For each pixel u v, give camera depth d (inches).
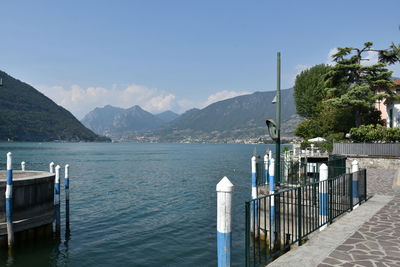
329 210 344.2
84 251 478.3
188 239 543.2
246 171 1974.7
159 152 5531.5
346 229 300.2
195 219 692.1
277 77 559.2
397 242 260.2
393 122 1322.6
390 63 1390.3
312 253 236.7
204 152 5654.5
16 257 446.0
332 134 1437.0
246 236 202.7
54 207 575.8
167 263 433.7
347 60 1390.3
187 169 2130.9
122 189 1174.3
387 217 345.7
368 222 325.1
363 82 1401.3
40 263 429.1
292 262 219.6
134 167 2274.9
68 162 2706.7
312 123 1784.0
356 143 1079.6
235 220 644.1
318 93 1978.3
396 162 983.6
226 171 1972.2
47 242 516.7
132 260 444.5
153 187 1238.3
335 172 581.3
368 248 246.2
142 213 754.2
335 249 244.5
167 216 722.8
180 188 1210.6
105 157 3629.4
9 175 456.1
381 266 210.2
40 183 520.7
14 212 477.7
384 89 1357.0
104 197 986.1
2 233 461.7
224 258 177.5
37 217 510.9
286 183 605.9
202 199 962.1
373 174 826.2
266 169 614.5
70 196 995.9
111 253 471.2
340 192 382.9
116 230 599.8
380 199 457.1
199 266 423.5
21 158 3100.4
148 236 559.8
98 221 670.5
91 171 1913.1
